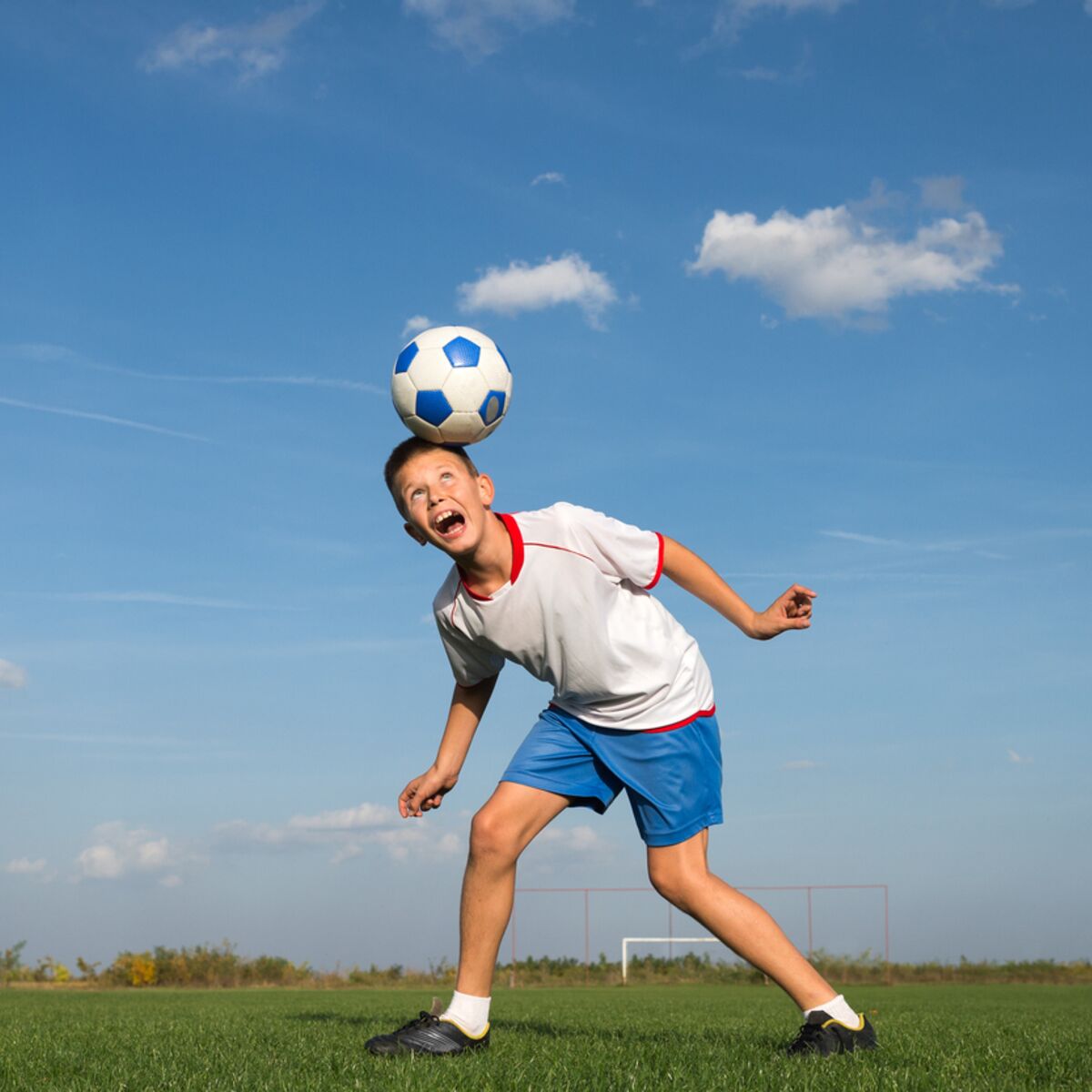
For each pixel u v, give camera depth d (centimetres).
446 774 516
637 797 475
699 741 475
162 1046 518
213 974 2350
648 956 2489
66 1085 365
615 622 467
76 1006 1178
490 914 473
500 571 458
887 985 2472
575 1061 416
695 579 488
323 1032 614
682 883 470
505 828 470
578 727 479
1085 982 2591
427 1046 458
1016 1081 374
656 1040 537
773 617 482
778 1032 630
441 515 445
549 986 2425
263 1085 354
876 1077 366
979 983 2577
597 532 468
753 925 461
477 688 516
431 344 476
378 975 2384
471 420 471
